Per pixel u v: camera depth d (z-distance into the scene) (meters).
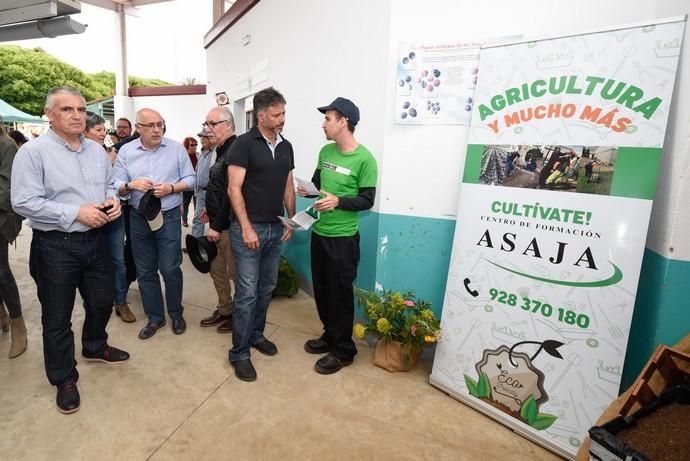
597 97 1.56
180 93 8.86
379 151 2.45
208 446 1.66
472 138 1.92
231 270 2.80
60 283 1.81
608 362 1.56
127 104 9.51
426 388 2.13
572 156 1.63
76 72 15.81
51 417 1.80
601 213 1.57
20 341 2.32
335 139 2.10
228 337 2.65
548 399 1.70
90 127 2.64
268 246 2.20
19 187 1.66
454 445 1.72
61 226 1.74
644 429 1.14
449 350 2.05
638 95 1.47
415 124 2.27
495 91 1.84
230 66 5.28
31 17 4.44
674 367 1.31
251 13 4.33
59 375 1.85
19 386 2.03
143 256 2.53
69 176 1.78
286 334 2.73
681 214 1.45
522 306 1.78
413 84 2.22
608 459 1.04
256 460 1.60
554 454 1.68
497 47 1.82
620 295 1.53
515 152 1.78
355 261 2.19
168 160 2.49
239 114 5.26
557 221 1.67
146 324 2.81
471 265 1.95
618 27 1.50
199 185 3.25
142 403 1.92
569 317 1.65
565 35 1.62
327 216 2.12
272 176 2.07
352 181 2.10
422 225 2.36
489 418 1.90
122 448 1.64
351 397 2.03
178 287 2.65
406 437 1.76
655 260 1.60
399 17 2.24
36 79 14.55
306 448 1.67
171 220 2.51
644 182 1.47
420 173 2.31
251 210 2.06
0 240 2.18
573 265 1.64
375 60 2.43
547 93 1.68
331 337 2.31
